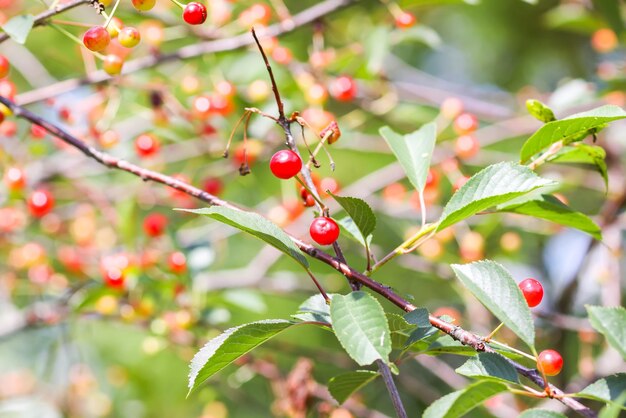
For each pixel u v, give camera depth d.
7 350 1.65
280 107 0.78
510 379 0.74
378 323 0.72
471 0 1.17
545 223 1.36
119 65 0.91
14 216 1.26
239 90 1.24
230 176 1.38
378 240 1.70
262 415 1.44
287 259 1.71
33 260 1.28
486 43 1.95
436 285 1.66
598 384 0.72
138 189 1.31
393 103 1.32
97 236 1.38
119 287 1.10
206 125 1.19
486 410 1.22
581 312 1.42
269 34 1.15
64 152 1.35
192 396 1.52
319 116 1.11
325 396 1.08
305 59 1.56
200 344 1.21
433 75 1.98
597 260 1.37
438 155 1.27
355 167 1.70
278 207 1.16
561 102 1.17
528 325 0.74
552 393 0.72
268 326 0.76
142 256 1.15
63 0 1.02
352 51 1.29
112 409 1.47
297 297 1.45
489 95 1.61
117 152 1.27
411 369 1.49
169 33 1.18
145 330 1.25
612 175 1.37
